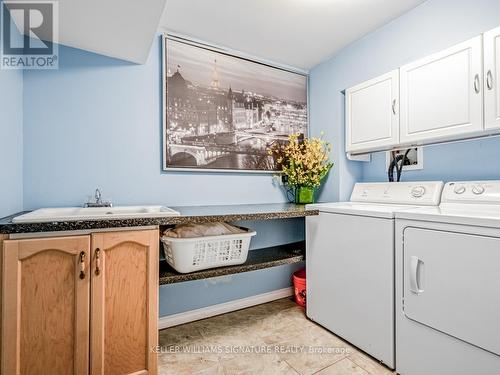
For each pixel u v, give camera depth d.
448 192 1.66
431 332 1.28
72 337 1.18
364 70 2.13
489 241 1.09
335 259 1.79
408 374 1.37
